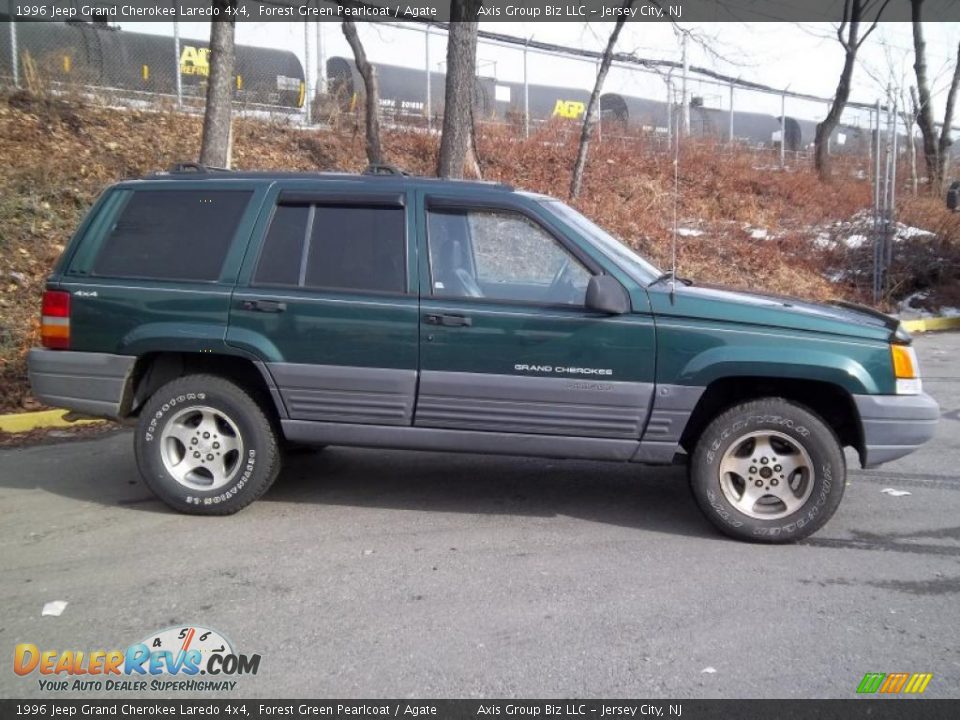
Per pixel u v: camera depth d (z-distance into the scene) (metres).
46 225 10.91
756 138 22.70
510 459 6.79
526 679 3.53
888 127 16.31
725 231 16.73
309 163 15.34
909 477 6.37
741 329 4.88
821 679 3.53
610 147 18.78
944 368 11.19
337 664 3.64
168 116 14.56
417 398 5.10
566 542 5.03
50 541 5.02
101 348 5.33
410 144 16.75
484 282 5.16
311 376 5.15
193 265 5.32
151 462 5.37
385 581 4.46
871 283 16.28
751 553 4.87
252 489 5.34
